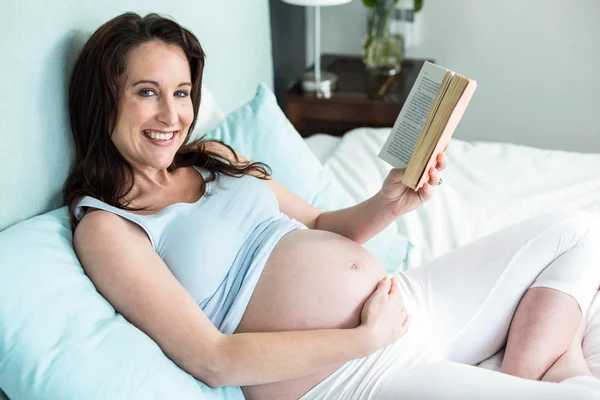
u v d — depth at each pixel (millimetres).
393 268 1681
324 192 1769
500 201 1940
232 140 1695
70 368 1009
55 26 1252
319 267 1284
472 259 1438
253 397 1249
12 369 1004
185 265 1241
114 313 1138
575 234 1388
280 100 3033
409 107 1276
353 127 2703
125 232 1199
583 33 2871
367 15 2947
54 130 1277
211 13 1960
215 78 2037
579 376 1155
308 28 3199
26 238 1136
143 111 1241
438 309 1426
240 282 1282
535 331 1303
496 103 3121
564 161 2164
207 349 1126
